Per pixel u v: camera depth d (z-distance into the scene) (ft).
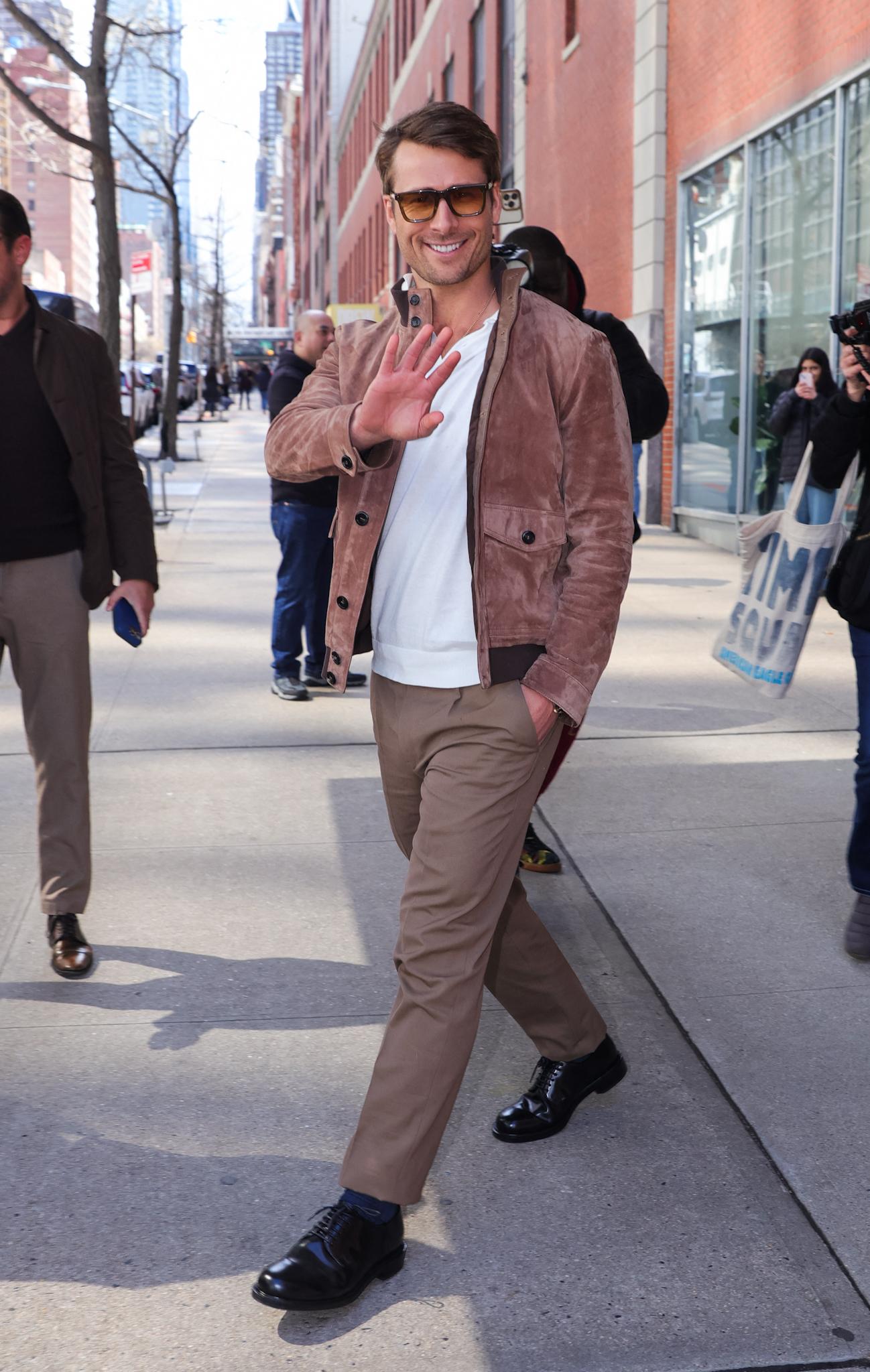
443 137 8.38
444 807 8.63
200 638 29.91
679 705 23.58
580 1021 10.38
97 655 28.04
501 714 8.61
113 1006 12.46
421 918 8.63
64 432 12.16
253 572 39.65
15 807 18.02
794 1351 8.09
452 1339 8.21
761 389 43.16
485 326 8.85
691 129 47.75
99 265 51.42
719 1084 11.13
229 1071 11.31
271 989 12.82
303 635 30.83
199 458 92.73
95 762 20.24
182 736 21.70
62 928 13.17
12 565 12.46
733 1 43.21
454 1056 8.52
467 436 8.66
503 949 10.06
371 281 158.40
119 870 15.88
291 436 8.81
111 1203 9.51
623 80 54.03
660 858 16.19
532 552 8.68
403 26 123.13
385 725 9.07
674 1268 8.84
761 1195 9.64
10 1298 8.55
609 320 14.74
